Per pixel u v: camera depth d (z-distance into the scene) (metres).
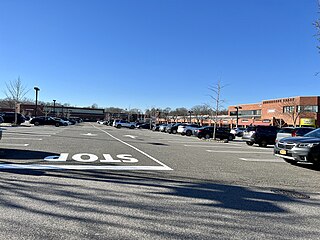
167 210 5.04
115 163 9.91
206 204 5.49
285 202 5.89
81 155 11.56
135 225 4.29
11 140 16.64
